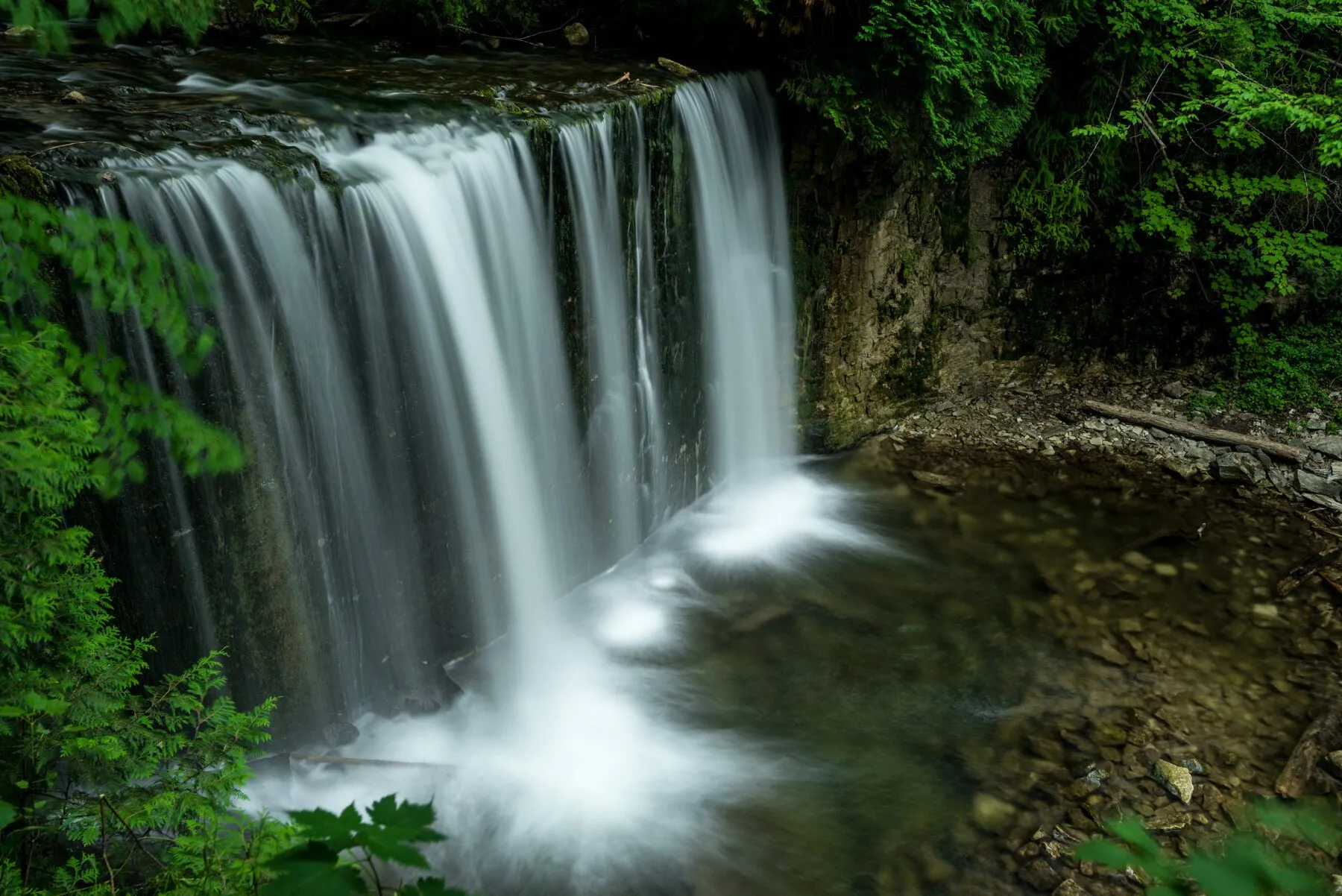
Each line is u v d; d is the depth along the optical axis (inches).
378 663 254.8
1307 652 296.2
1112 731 266.4
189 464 142.2
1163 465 397.7
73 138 205.8
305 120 238.7
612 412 309.0
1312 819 68.4
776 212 355.3
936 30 314.2
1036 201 418.9
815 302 380.2
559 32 343.6
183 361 188.7
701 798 245.0
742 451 378.0
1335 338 441.4
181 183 190.1
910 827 237.6
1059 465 398.0
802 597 320.8
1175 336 449.7
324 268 215.0
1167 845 232.5
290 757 234.1
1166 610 315.3
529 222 261.7
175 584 200.4
